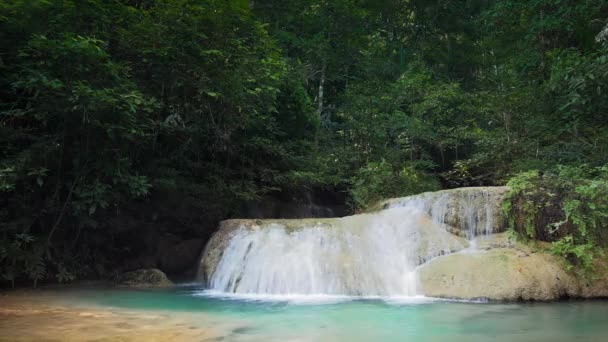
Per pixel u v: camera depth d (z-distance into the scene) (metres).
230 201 11.52
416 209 8.88
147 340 4.29
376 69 20.39
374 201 12.52
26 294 7.52
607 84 10.34
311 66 18.34
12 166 7.38
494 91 14.98
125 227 10.25
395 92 17.62
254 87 11.05
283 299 7.02
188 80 9.72
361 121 16.20
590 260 7.13
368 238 8.21
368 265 7.73
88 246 9.74
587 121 11.80
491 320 5.43
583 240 7.56
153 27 8.95
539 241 7.88
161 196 10.79
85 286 8.48
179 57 9.45
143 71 9.46
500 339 4.52
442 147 16.36
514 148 12.61
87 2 8.30
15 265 8.14
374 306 6.36
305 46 18.81
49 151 8.04
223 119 10.91
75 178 8.41
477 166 13.80
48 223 8.88
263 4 18.86
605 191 7.46
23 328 4.79
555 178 8.28
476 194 8.41
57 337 4.38
